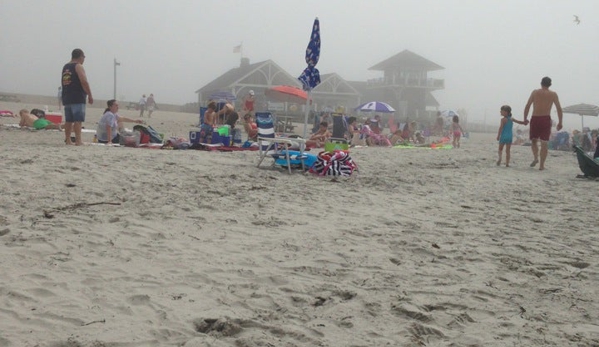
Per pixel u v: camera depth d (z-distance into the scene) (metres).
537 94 12.90
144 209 6.00
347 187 8.43
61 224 5.12
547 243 5.55
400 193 8.31
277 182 8.41
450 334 3.26
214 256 4.54
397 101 71.12
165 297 3.60
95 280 3.81
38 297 3.46
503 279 4.34
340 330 3.24
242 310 3.48
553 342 3.18
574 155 20.62
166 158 9.78
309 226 5.76
